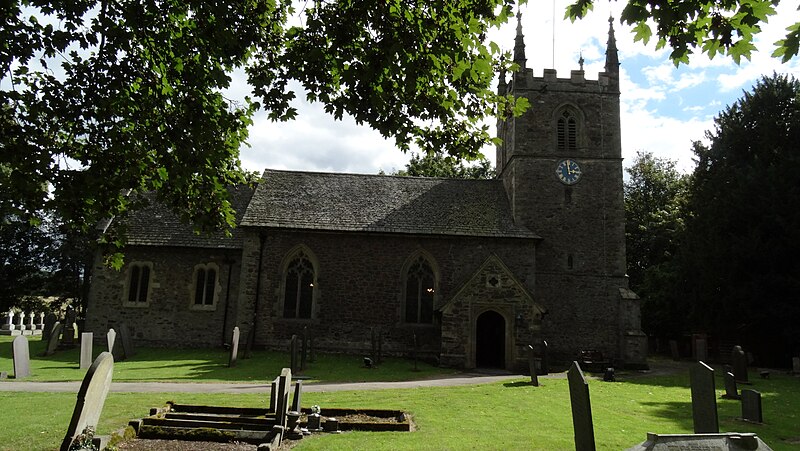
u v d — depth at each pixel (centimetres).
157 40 972
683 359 3462
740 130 3441
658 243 4472
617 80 3075
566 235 2891
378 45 883
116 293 2775
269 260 2727
